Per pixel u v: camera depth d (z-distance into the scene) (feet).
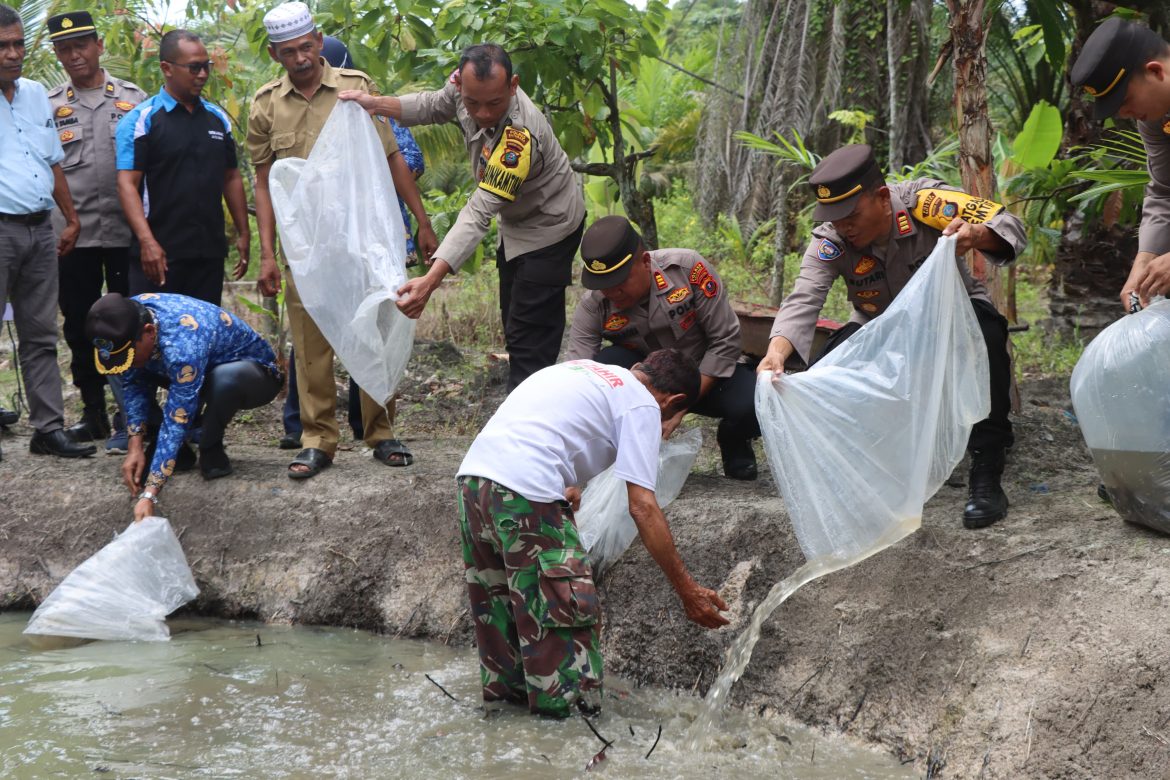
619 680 13.05
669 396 11.74
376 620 15.19
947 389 11.07
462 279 29.78
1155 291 10.77
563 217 15.05
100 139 18.17
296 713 11.89
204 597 15.93
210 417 15.99
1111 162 19.10
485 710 11.91
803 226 35.47
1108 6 19.52
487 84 13.82
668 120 51.67
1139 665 9.46
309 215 14.78
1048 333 23.38
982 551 11.66
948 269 11.13
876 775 10.25
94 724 11.59
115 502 16.51
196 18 23.68
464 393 21.74
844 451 11.06
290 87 15.88
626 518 13.70
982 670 10.56
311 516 16.02
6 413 19.77
